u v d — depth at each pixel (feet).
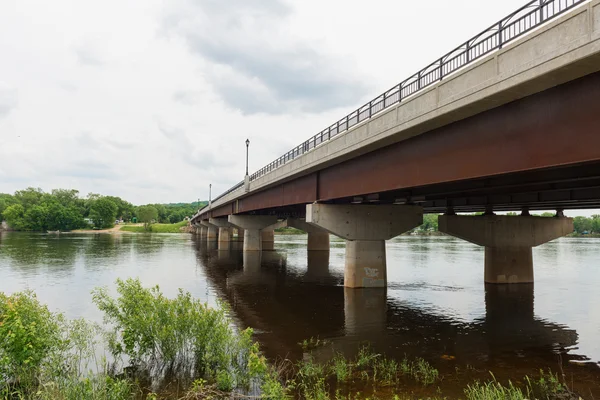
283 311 71.20
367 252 92.43
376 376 40.68
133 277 110.01
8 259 152.46
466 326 60.95
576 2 31.09
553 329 59.06
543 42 32.81
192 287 96.27
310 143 92.12
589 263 149.89
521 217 101.24
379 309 72.69
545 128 36.81
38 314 37.86
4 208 538.88
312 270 130.31
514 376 40.68
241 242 290.15
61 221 507.30
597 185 64.34
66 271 120.06
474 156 45.44
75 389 31.58
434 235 483.51
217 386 36.37
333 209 90.89
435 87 46.60
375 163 67.97
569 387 37.63
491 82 37.86
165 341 42.04
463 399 34.83
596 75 32.40
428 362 45.09
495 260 100.01
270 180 120.26
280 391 33.19
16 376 34.22
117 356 44.06
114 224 593.01
